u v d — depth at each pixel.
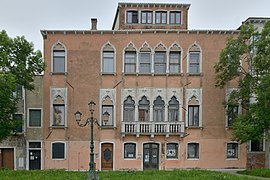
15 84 26.20
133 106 32.53
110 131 32.16
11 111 26.52
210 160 32.50
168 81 32.81
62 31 32.31
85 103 32.38
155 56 33.00
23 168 31.94
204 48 33.09
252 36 30.44
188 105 32.78
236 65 29.69
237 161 32.56
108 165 32.00
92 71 32.56
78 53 32.62
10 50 26.81
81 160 31.95
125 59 32.91
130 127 31.81
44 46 32.47
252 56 29.94
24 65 27.20
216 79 32.53
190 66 33.12
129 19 34.81
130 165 31.98
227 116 32.81
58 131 32.12
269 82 26.47
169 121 32.31
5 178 18.67
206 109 32.78
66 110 32.25
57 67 32.66
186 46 33.00
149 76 32.72
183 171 23.31
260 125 27.58
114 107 32.34
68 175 20.25
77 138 32.09
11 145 31.95
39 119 32.56
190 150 32.66
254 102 30.44
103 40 32.75
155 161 32.16
